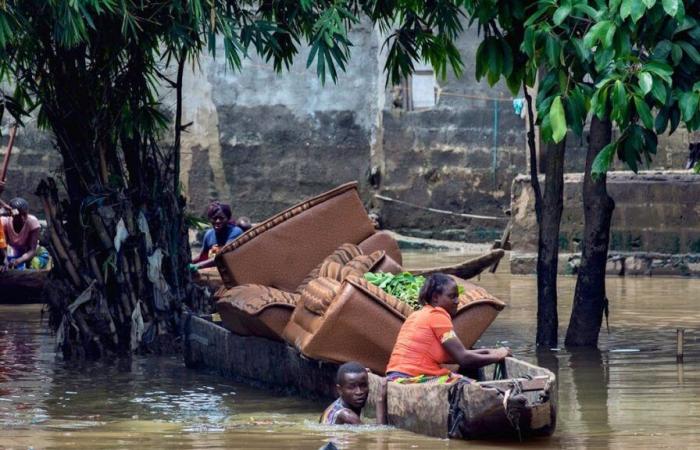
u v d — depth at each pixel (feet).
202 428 57.47
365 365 62.90
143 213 88.48
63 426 58.54
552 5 67.10
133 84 89.51
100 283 87.10
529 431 52.01
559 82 67.36
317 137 191.21
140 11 84.94
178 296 89.66
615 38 62.23
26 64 97.60
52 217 87.81
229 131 191.11
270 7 89.04
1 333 96.78
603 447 51.01
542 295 84.94
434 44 92.89
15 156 183.11
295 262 76.38
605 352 81.41
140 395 69.05
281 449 51.31
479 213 188.34
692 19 63.16
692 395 64.44
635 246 137.59
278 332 68.74
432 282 59.98
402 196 189.78
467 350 59.00
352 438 53.62
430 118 188.75
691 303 109.50
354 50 190.08
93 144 88.48
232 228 104.37
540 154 161.58
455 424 52.80
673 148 165.89
